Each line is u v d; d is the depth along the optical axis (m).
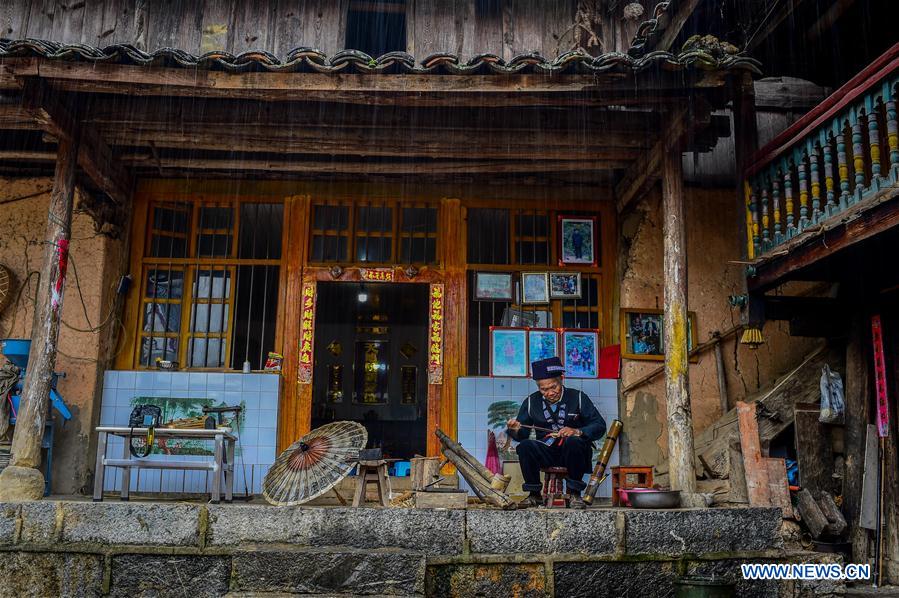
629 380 8.49
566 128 7.34
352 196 8.91
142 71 6.20
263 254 9.77
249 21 9.02
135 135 7.53
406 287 13.44
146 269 8.73
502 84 6.29
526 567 5.79
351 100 6.54
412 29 9.09
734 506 6.81
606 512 5.90
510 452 8.30
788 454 7.61
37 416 6.51
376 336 13.41
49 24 8.91
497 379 8.49
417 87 6.29
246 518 5.78
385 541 5.75
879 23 7.88
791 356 8.70
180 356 8.55
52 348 6.69
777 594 5.97
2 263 8.38
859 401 7.27
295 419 8.42
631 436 8.39
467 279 8.88
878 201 5.50
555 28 9.18
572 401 7.04
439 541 5.76
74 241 8.33
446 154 7.71
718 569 5.95
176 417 8.20
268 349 11.21
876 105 5.68
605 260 8.96
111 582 5.70
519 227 9.01
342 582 5.50
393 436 12.98
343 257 8.89
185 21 8.98
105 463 6.47
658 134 7.40
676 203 7.06
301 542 5.75
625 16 9.09
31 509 5.81
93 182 8.04
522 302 8.80
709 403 8.52
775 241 6.87
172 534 5.75
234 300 8.70
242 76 6.27
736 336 8.70
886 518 6.85
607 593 5.80
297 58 6.12
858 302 7.43
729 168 9.09
